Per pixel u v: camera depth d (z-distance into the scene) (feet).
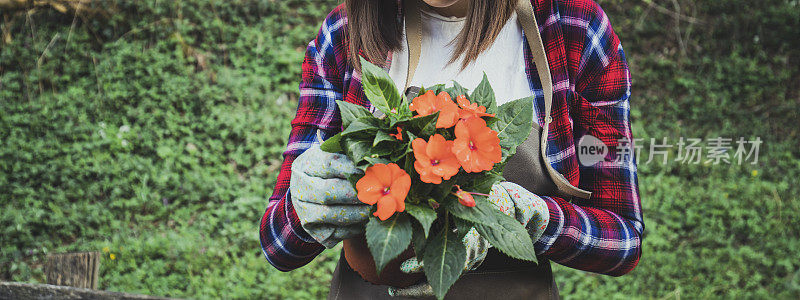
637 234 4.06
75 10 20.67
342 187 3.14
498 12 3.96
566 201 4.08
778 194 17.57
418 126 3.06
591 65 4.14
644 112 19.51
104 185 17.60
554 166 4.08
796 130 19.26
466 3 4.17
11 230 16.70
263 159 18.10
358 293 4.19
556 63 4.06
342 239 3.32
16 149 18.38
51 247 16.58
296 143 4.45
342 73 4.47
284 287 14.74
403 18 4.25
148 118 18.92
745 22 20.88
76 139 18.70
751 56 20.71
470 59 3.98
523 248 2.94
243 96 19.30
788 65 20.52
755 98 19.70
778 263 16.11
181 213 16.81
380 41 4.23
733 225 16.84
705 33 20.92
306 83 4.58
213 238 16.22
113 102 19.33
